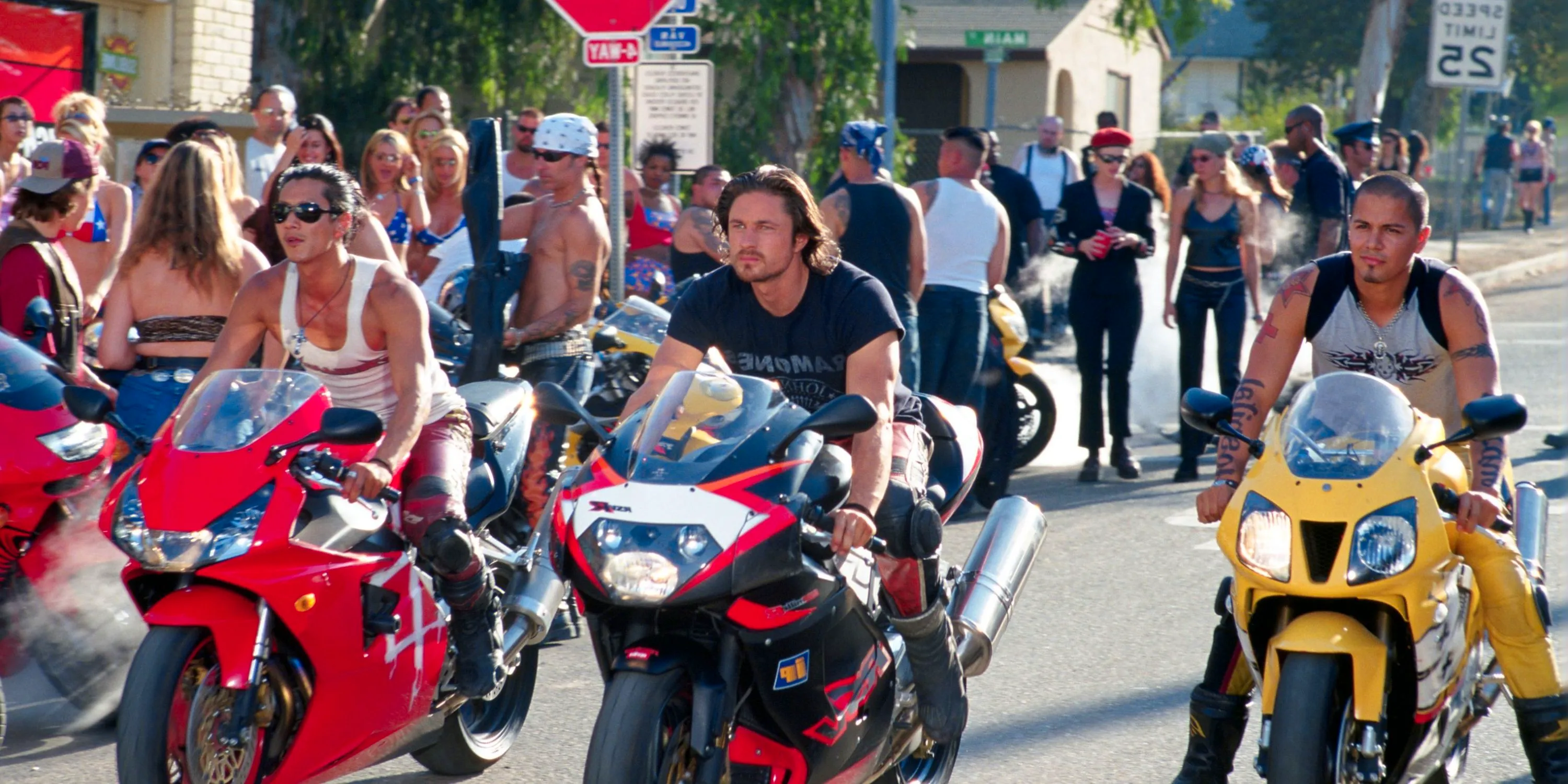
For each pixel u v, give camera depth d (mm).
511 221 14328
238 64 32344
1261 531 7285
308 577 7660
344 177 8539
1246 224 19031
